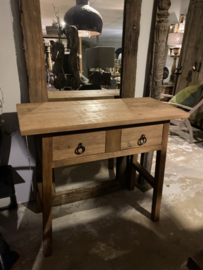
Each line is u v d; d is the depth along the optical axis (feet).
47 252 3.93
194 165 7.70
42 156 3.26
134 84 5.39
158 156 4.35
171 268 3.78
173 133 11.12
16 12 3.95
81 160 3.58
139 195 5.89
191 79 12.59
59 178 6.51
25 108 3.85
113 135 3.69
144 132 3.96
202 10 11.23
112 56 6.32
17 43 4.16
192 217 5.08
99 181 6.43
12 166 5.06
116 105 4.33
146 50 5.46
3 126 4.65
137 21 4.82
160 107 4.29
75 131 3.35
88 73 7.06
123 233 4.56
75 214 5.10
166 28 5.06
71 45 4.87
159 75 5.45
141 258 3.97
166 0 4.79
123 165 5.73
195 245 4.29
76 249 4.14
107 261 3.89
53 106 4.05
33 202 5.48
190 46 12.37
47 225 3.73
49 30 4.81
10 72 4.31
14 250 4.07
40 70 4.25
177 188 6.23
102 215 5.09
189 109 9.20
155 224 4.83
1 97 4.43
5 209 5.17
